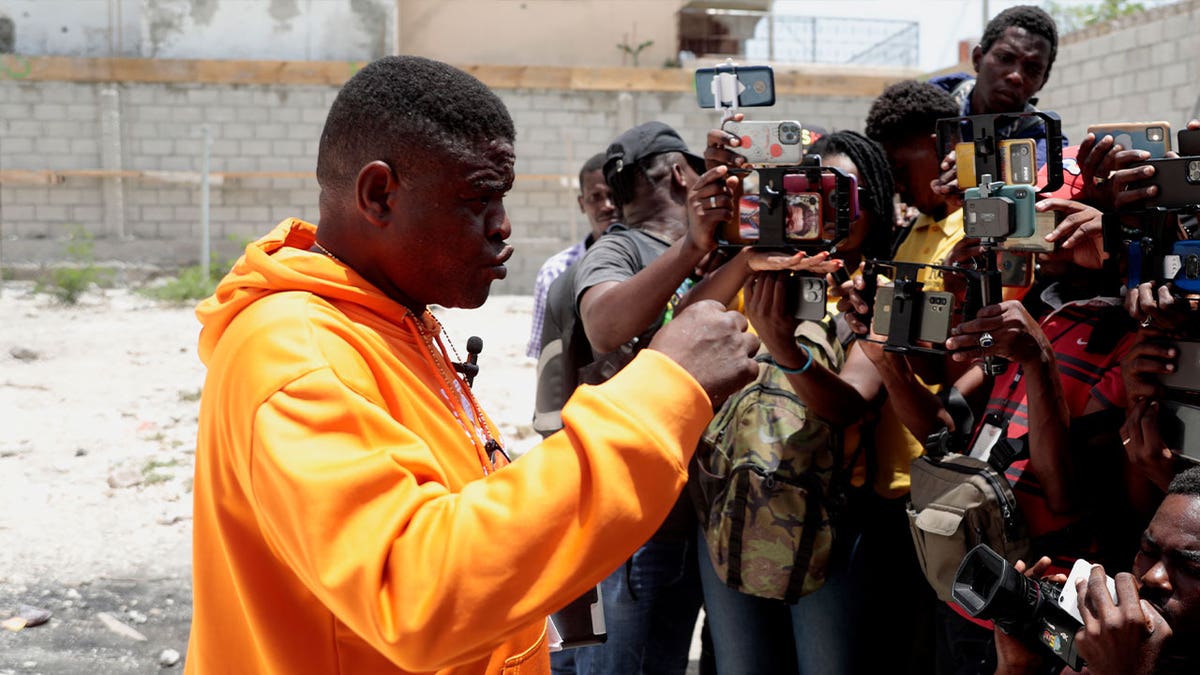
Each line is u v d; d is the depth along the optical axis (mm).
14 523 5086
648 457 1164
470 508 1143
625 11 19406
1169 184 1858
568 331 2740
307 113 16453
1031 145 1931
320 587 1138
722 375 1239
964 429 2352
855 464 2459
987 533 1973
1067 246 1976
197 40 16984
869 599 2445
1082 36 11969
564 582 1131
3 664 3668
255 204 16516
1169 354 1799
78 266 15586
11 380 8344
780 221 2057
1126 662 1484
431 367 1425
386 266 1393
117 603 4234
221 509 1297
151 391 8078
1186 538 1616
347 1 17172
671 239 2775
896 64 19766
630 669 2615
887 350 2061
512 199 16828
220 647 1390
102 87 15984
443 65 1371
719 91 2168
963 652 2160
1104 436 2064
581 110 16938
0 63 15773
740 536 2303
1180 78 10664
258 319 1278
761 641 2465
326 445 1163
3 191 15953
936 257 2752
